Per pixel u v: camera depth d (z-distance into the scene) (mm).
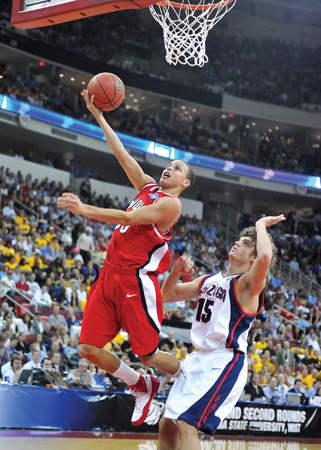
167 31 5363
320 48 26641
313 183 22953
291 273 19406
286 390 9062
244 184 22156
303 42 26844
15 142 19562
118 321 3020
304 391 9250
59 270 11445
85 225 14430
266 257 2758
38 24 4035
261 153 23312
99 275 3037
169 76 23625
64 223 14688
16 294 9750
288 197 23734
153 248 2955
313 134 25047
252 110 23250
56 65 19156
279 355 10586
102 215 2646
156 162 20047
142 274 2934
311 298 17250
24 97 17484
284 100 24109
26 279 10258
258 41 26375
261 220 2988
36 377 6441
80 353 2984
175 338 11008
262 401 8102
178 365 3020
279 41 26359
